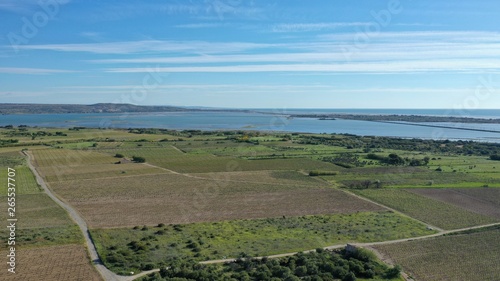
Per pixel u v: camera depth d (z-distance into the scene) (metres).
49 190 96.00
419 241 64.69
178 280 46.50
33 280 47.00
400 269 52.72
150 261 53.78
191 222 73.06
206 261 54.56
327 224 73.25
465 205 87.69
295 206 86.00
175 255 56.25
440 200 91.69
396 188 103.12
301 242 63.03
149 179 112.12
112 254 55.06
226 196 93.94
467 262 56.56
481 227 73.00
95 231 65.69
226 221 74.06
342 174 120.62
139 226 69.44
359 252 57.09
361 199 92.69
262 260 54.62
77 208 80.81
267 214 79.62
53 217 73.94
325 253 57.94
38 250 56.53
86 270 50.38
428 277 51.84
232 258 55.75
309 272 51.38
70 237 62.22
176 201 88.38
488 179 111.88
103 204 84.50
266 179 114.25
